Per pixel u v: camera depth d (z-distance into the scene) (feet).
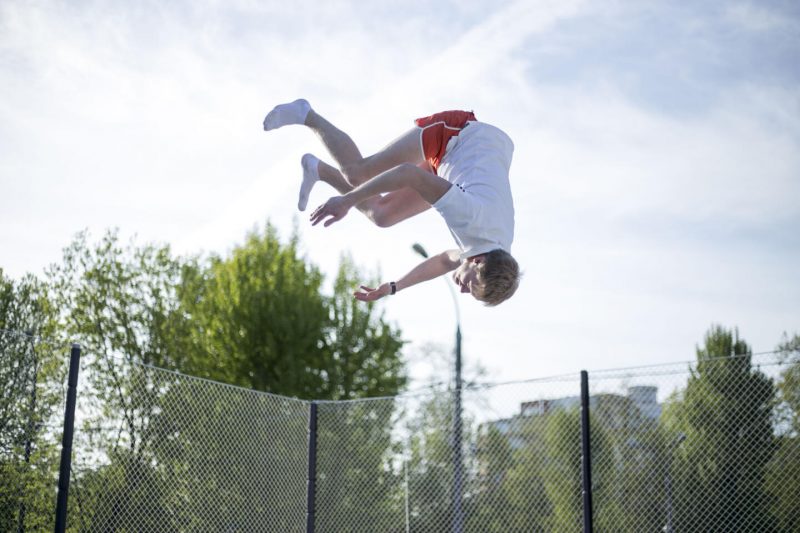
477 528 25.16
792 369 21.40
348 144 11.41
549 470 24.27
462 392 26.07
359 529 26.35
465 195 10.23
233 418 24.07
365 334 48.08
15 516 19.01
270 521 24.34
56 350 20.48
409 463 26.76
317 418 26.91
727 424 21.94
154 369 22.20
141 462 21.34
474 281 10.44
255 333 45.29
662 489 22.48
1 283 33.63
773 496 21.08
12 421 19.67
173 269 44.29
